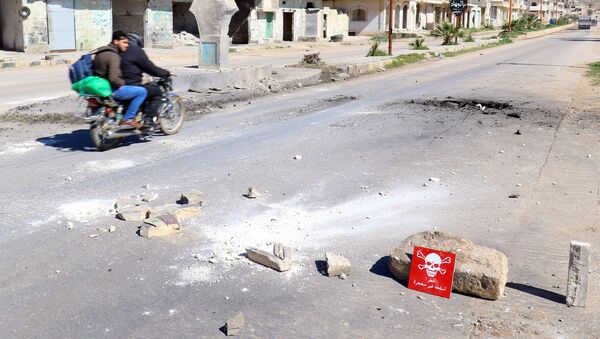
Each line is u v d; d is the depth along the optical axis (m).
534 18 78.88
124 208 5.99
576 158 8.92
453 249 4.64
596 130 11.06
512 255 5.28
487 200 6.83
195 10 16.28
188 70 15.85
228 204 6.41
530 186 7.43
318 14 47.84
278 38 45.53
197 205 6.30
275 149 9.01
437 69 24.41
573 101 14.56
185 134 10.04
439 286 4.52
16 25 27.41
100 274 4.71
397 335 3.96
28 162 7.98
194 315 4.15
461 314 4.25
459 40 49.69
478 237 5.68
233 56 30.86
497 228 5.93
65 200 6.40
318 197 6.77
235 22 42.91
